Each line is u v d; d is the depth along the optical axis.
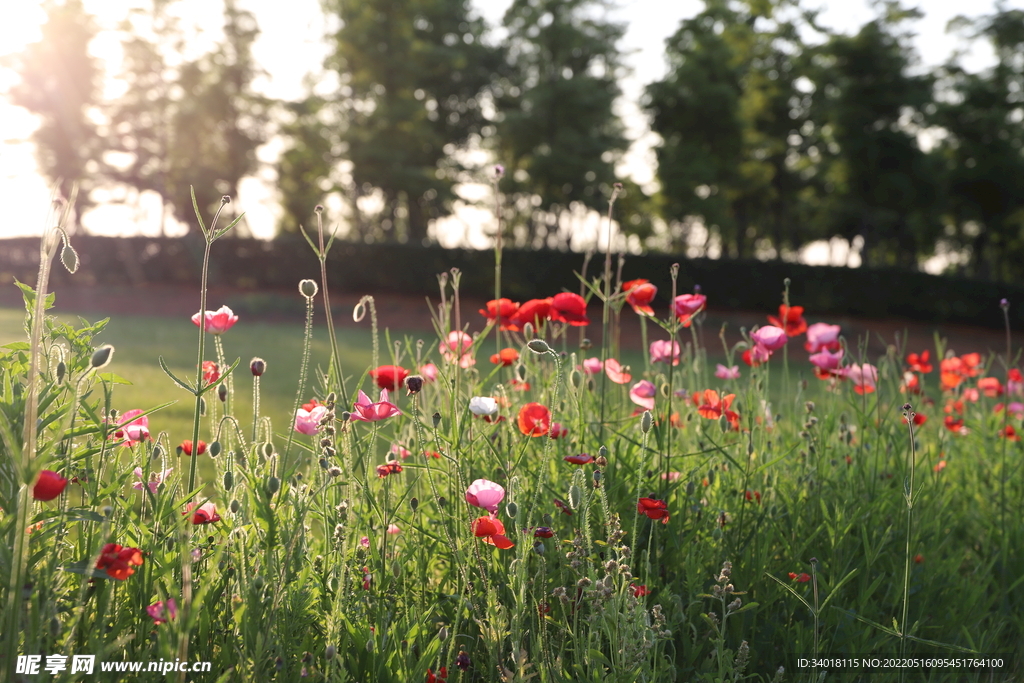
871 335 16.38
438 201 26.33
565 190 24.09
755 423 2.46
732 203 27.27
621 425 2.20
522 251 18.25
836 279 17.36
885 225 25.02
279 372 7.12
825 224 23.97
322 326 15.70
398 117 23.94
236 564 1.34
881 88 21.48
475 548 1.49
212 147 25.38
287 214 26.75
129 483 1.46
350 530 1.59
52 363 1.33
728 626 1.82
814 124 24.55
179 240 20.20
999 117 22.09
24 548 1.09
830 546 2.02
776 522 2.03
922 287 17.42
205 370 1.78
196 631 1.24
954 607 2.03
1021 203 22.91
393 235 27.41
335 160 24.95
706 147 23.33
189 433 3.80
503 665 1.37
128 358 7.87
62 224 1.10
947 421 3.05
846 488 2.25
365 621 1.43
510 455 1.76
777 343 2.28
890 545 2.14
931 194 21.92
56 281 20.41
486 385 2.37
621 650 1.33
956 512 2.72
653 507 1.53
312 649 1.35
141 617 1.22
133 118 26.08
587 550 1.46
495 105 28.45
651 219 25.56
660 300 17.34
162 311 17.72
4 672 1.01
